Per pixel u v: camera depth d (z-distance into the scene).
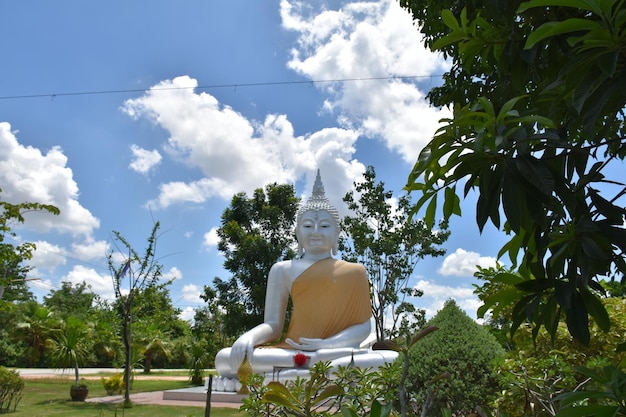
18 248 11.59
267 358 11.03
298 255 13.29
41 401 14.48
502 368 5.06
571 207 2.32
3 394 12.89
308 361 10.79
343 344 11.42
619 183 2.51
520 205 2.35
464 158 2.48
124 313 15.41
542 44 2.88
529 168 2.28
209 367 25.08
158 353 36.56
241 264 19.92
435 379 2.76
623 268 2.66
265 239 20.31
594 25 1.99
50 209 11.57
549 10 2.89
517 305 2.82
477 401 5.21
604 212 2.50
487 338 5.75
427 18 5.32
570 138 3.15
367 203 19.73
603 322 2.58
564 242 2.62
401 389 2.53
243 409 3.72
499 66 3.07
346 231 19.88
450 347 5.50
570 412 2.10
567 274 2.60
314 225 12.77
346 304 11.98
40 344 34.69
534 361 4.92
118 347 26.38
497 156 2.43
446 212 2.91
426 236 19.20
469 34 3.00
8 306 12.53
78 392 14.75
